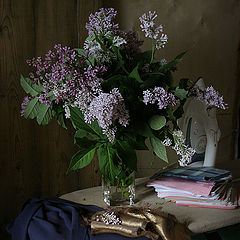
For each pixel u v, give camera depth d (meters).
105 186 1.67
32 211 1.57
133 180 1.65
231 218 1.54
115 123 1.47
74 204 1.64
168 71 1.59
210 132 2.09
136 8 2.81
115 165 1.52
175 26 3.05
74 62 1.48
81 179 2.60
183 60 3.14
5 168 2.29
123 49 1.60
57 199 1.70
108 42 1.58
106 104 1.33
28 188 2.39
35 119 2.37
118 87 1.51
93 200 1.77
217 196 1.63
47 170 2.45
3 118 2.26
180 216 1.56
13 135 2.30
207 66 3.30
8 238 2.35
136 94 1.51
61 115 1.67
